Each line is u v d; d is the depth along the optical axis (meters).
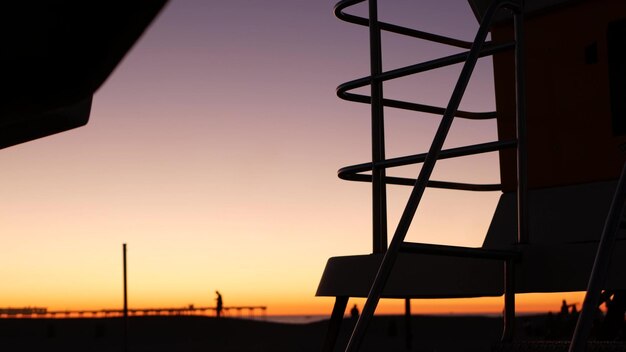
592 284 1.59
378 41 3.47
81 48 0.52
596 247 2.51
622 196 1.74
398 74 3.29
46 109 0.60
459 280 2.87
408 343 31.28
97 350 36.50
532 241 3.90
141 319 67.06
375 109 3.41
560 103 3.90
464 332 52.78
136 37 0.51
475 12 4.32
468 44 4.35
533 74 4.02
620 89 3.69
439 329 57.34
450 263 2.90
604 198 3.67
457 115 4.31
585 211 3.72
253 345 36.84
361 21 3.81
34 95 0.58
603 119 3.73
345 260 3.36
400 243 2.15
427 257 2.98
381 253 3.21
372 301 2.07
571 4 3.90
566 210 3.79
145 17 0.49
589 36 3.82
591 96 3.79
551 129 3.92
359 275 3.26
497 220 4.08
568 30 3.91
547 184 3.92
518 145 2.72
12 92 0.58
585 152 3.78
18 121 0.64
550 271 2.61
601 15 3.79
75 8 0.49
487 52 2.86
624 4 3.71
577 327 1.53
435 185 3.92
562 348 2.29
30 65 0.55
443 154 2.90
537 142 3.97
